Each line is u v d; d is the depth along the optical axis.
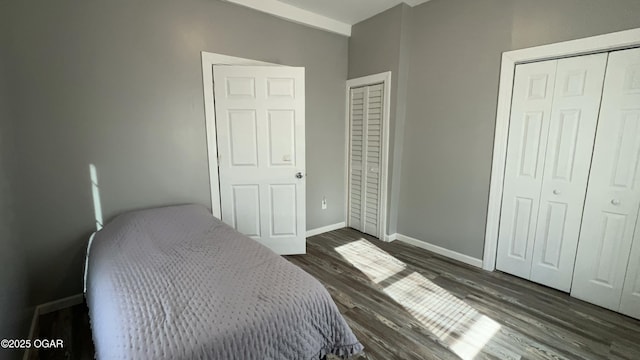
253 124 2.82
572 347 1.73
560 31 2.16
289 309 1.20
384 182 3.41
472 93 2.70
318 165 3.64
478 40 2.61
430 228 3.18
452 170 2.93
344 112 3.80
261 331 1.10
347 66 3.73
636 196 1.96
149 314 1.10
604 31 1.98
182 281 1.33
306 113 3.42
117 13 2.17
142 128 2.37
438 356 1.66
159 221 2.09
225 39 2.70
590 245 2.17
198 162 2.68
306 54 3.31
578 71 2.13
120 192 2.31
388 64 3.21
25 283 1.85
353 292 2.35
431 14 2.94
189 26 2.50
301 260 2.95
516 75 2.44
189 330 1.03
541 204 2.40
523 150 2.46
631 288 2.01
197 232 1.96
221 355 1.00
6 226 1.58
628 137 1.97
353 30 3.59
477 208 2.77
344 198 3.97
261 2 2.83
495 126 2.57
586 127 2.13
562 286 2.34
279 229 3.04
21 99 1.87
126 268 1.44
